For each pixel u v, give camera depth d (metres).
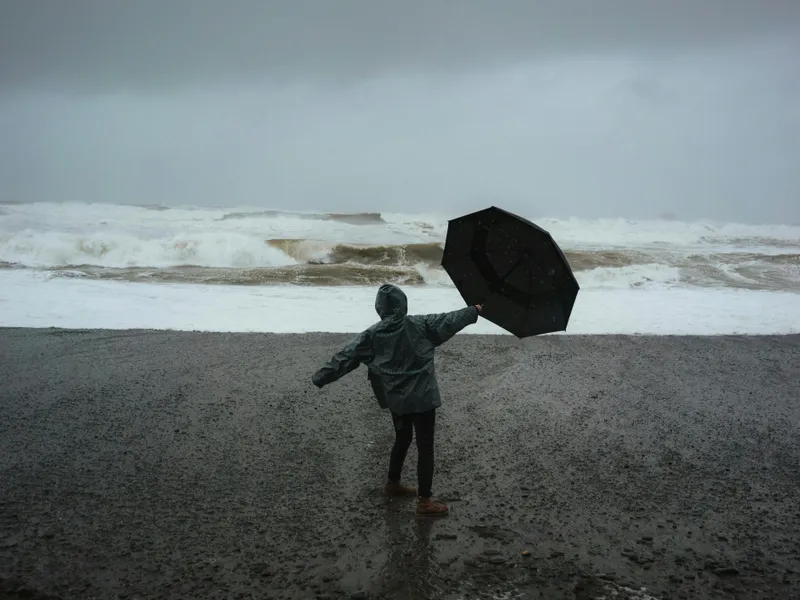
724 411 7.32
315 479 5.44
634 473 5.62
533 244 4.33
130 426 6.65
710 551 4.31
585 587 3.87
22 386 7.93
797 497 5.17
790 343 10.70
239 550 4.28
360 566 4.09
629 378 8.66
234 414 7.07
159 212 35.06
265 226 28.03
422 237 25.11
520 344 10.53
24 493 5.10
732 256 21.00
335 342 10.47
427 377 4.62
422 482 4.75
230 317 12.24
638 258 20.20
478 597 3.76
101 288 14.87
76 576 3.96
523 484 5.38
